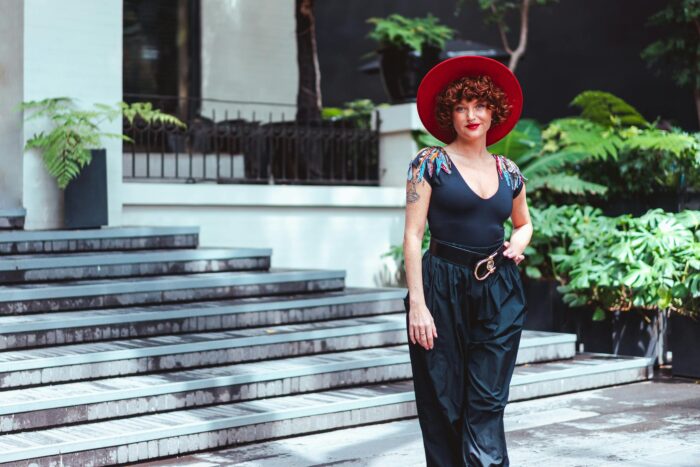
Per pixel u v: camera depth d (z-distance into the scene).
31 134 8.00
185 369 5.61
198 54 10.94
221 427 4.81
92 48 8.29
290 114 11.70
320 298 6.98
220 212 8.67
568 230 7.94
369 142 9.93
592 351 7.79
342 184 9.84
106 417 4.82
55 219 8.14
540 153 9.27
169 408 5.05
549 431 5.26
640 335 7.53
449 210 3.43
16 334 5.48
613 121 9.36
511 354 3.48
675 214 7.76
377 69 12.23
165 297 6.62
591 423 5.48
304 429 5.14
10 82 8.20
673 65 13.20
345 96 19.41
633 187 8.83
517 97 3.60
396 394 5.57
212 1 11.03
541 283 8.10
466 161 3.49
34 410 4.59
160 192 8.44
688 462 4.52
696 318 7.02
